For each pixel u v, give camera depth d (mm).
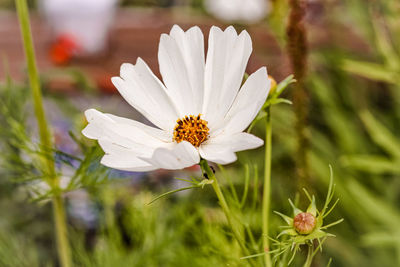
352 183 717
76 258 468
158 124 324
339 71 844
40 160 393
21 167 400
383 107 884
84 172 379
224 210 313
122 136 313
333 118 780
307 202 376
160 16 1055
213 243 416
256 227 382
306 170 383
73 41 808
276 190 530
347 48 835
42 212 623
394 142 757
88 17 844
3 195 613
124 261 469
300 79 386
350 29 903
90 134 309
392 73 727
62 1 830
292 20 381
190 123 317
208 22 951
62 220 411
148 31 946
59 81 619
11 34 971
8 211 618
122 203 515
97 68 822
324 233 312
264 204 342
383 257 689
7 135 401
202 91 323
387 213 696
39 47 883
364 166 735
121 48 900
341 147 777
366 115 785
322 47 804
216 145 309
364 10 777
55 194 390
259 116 336
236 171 506
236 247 403
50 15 850
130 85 324
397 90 844
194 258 430
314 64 792
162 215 486
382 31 761
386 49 757
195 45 324
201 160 308
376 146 821
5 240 486
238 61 316
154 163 291
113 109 571
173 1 1089
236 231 315
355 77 860
